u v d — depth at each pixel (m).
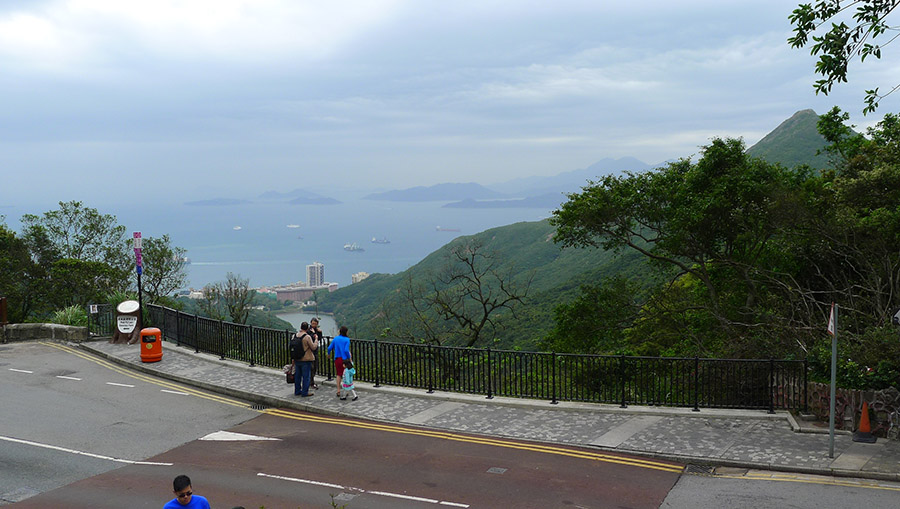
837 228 19.62
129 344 22.84
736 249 27.97
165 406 15.59
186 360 20.16
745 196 24.70
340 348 15.52
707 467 11.15
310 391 16.36
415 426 13.60
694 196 26.20
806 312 19.55
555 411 14.46
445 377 16.52
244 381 17.44
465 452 11.94
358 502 9.71
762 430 12.77
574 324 31.22
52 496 10.24
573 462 11.33
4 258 41.38
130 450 12.43
